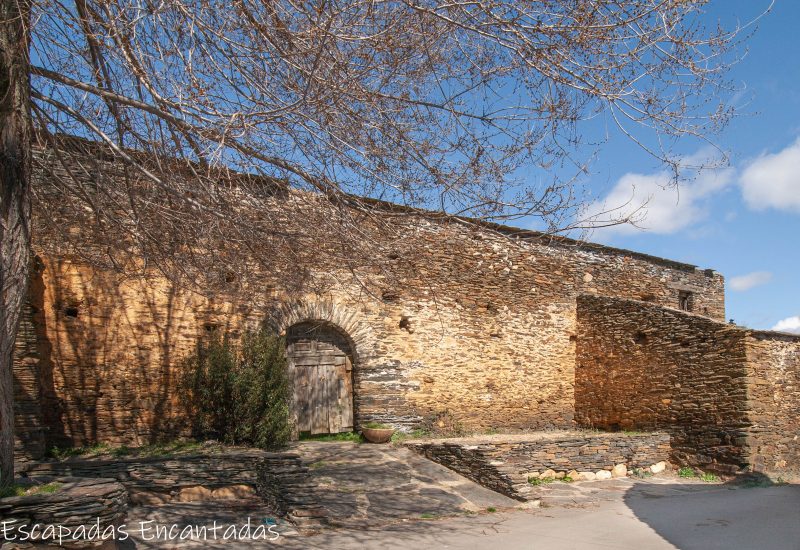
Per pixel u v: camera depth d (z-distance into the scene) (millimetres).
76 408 10188
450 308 14602
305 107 6289
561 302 16484
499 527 8469
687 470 13078
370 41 6195
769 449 12570
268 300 12258
